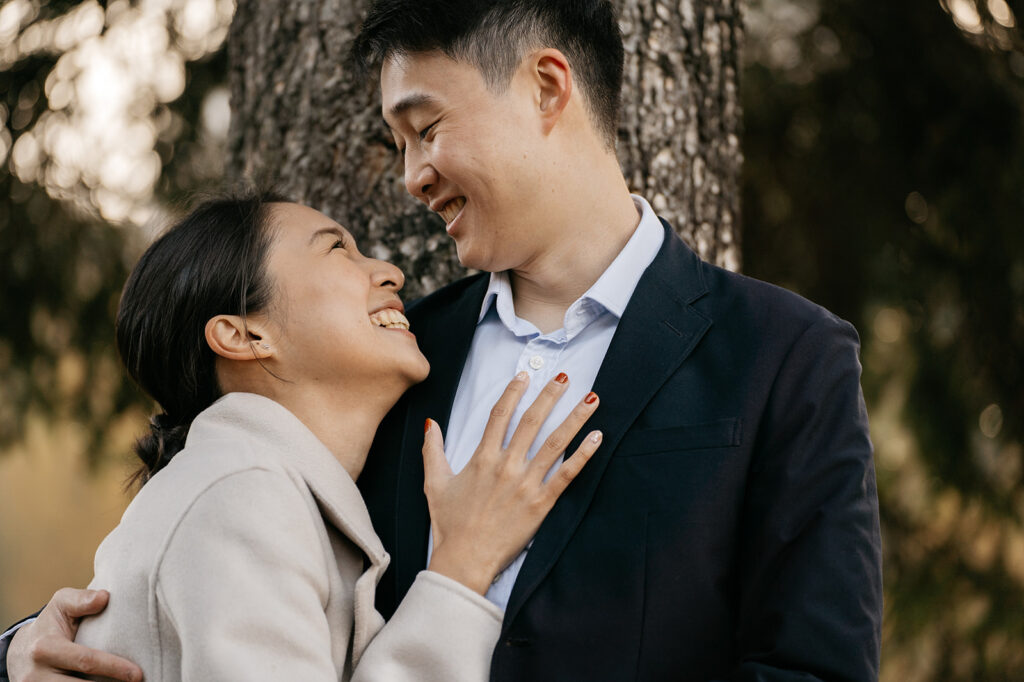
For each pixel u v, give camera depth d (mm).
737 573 1288
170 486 1344
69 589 1415
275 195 1633
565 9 1444
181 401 1569
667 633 1237
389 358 1481
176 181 3133
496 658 1256
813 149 3309
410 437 1494
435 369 1537
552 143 1432
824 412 1275
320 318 1476
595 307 1433
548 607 1259
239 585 1246
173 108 3148
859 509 1239
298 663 1241
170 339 1528
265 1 2164
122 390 3240
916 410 3164
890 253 3225
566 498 1311
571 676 1239
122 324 1574
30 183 3096
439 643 1266
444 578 1297
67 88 3051
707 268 1476
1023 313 3076
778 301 1361
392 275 1571
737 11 2178
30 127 3051
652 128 2002
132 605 1301
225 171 2256
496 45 1387
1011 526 3160
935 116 3150
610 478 1296
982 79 3070
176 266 1529
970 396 3125
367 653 1290
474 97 1389
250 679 1198
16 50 2986
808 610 1189
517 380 1402
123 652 1302
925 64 3143
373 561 1388
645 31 2010
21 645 1375
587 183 1464
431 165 1424
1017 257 3064
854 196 3268
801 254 3326
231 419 1453
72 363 3248
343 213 2018
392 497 1479
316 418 1495
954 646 3152
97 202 3154
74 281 3199
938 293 3166
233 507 1296
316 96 2062
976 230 3107
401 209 1992
